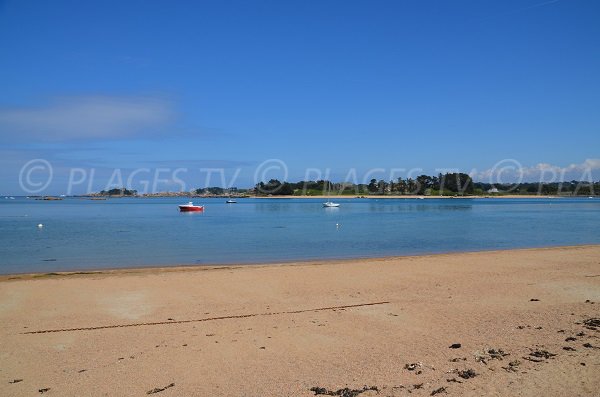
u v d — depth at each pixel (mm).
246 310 13398
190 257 27328
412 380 7891
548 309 12984
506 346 9617
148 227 53594
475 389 7367
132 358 9469
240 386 7957
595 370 8008
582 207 122500
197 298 15008
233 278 18688
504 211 98688
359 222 62938
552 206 131500
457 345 9742
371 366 8719
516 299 14422
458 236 41562
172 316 12773
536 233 44719
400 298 14820
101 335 11055
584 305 13438
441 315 12531
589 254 25938
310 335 10898
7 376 8617
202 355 9594
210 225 57125
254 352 9750
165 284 17406
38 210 107688
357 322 11977
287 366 8883
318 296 15242
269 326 11695
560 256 25094
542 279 18016
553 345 9562
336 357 9328
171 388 7941
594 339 9906
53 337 10922
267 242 36469
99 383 8227
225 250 30984
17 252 29609
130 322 12172
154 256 27844
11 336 11016
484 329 11039
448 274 19469
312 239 38812
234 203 178375
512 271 20109
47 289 16516
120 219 71125
